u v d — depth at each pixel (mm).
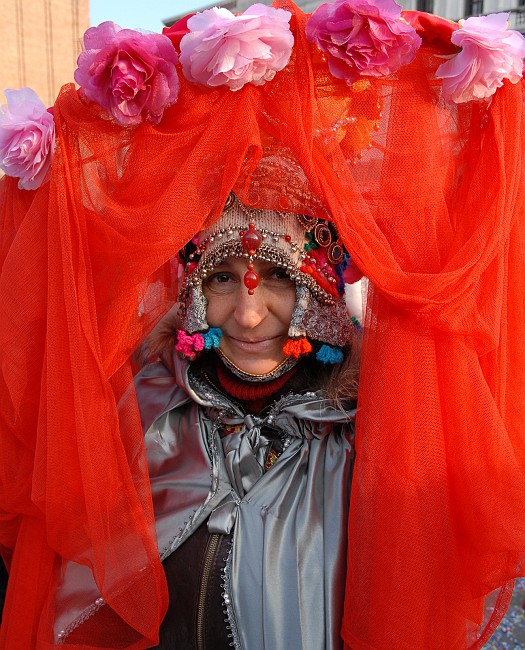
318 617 772
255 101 702
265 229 821
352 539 744
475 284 706
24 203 865
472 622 743
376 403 721
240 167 701
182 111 716
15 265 804
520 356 758
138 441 831
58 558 883
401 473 704
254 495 850
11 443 855
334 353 888
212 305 876
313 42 679
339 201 698
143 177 740
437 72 695
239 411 919
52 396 763
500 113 706
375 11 631
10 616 868
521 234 748
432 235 713
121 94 673
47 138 774
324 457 863
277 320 873
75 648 828
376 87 705
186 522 860
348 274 938
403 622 691
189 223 725
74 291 749
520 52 670
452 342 708
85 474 748
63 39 7461
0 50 6848
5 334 811
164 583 814
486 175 711
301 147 681
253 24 627
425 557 696
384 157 716
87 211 780
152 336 981
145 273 737
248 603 790
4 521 913
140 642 836
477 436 696
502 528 678
